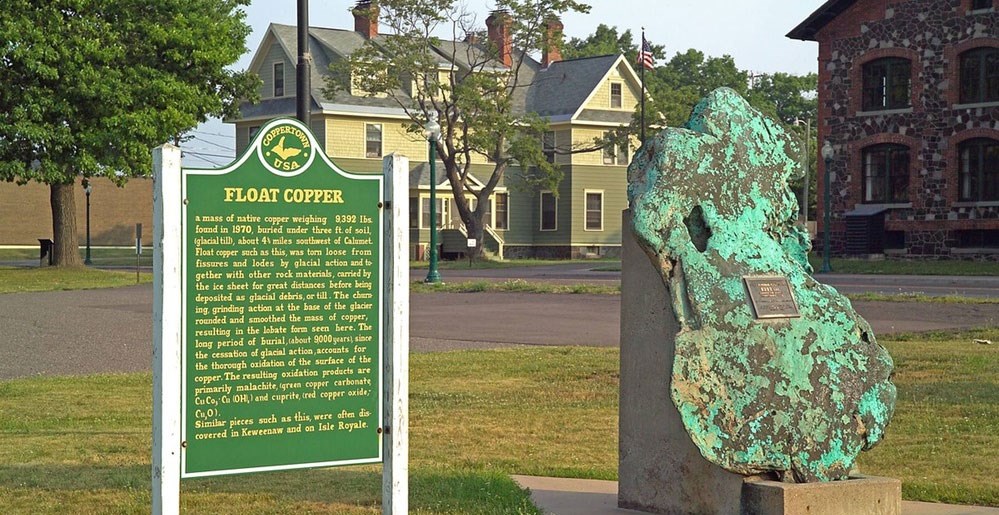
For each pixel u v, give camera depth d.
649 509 7.11
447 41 59.59
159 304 6.24
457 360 15.55
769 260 6.99
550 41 52.09
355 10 54.59
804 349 6.76
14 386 13.70
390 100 55.94
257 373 6.52
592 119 57.38
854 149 42.00
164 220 6.23
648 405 7.08
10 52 35.12
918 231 40.41
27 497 7.82
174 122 37.75
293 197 6.58
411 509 7.34
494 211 58.59
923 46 40.22
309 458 6.66
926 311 21.95
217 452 6.43
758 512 6.45
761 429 6.55
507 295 29.28
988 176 39.03
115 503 7.64
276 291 6.56
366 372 6.79
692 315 6.64
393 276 6.78
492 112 51.00
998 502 7.45
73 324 22.23
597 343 18.00
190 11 39.78
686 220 7.00
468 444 9.82
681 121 54.56
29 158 37.03
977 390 11.94
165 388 6.25
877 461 8.75
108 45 37.00
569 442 9.89
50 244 46.38
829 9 42.06
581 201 57.97
